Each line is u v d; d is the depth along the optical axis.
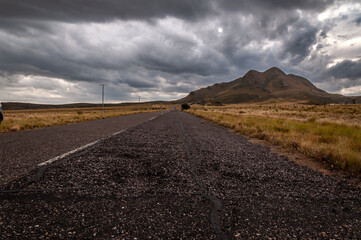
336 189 2.64
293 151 5.21
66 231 1.51
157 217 1.78
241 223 1.72
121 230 1.55
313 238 1.53
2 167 3.09
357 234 1.60
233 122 12.69
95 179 2.67
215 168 3.43
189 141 6.31
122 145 5.20
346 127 10.05
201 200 2.17
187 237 1.49
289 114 28.12
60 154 4.03
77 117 18.66
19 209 1.81
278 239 1.50
